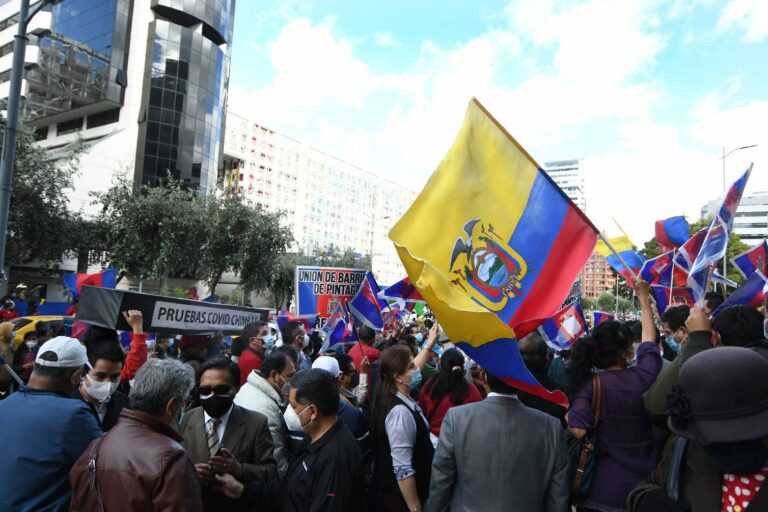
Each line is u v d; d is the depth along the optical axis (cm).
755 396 162
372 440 379
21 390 281
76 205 4838
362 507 291
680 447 201
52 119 5444
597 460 307
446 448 279
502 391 285
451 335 261
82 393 342
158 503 218
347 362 529
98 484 228
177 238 2897
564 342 734
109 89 4812
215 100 5250
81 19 5128
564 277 339
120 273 2938
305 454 291
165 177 4834
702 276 288
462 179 336
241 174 9569
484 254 327
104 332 446
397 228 313
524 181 350
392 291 637
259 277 3262
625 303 6962
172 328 502
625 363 328
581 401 311
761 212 9088
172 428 249
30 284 3672
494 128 353
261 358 579
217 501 313
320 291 865
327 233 11588
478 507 265
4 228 905
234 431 338
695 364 173
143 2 5059
